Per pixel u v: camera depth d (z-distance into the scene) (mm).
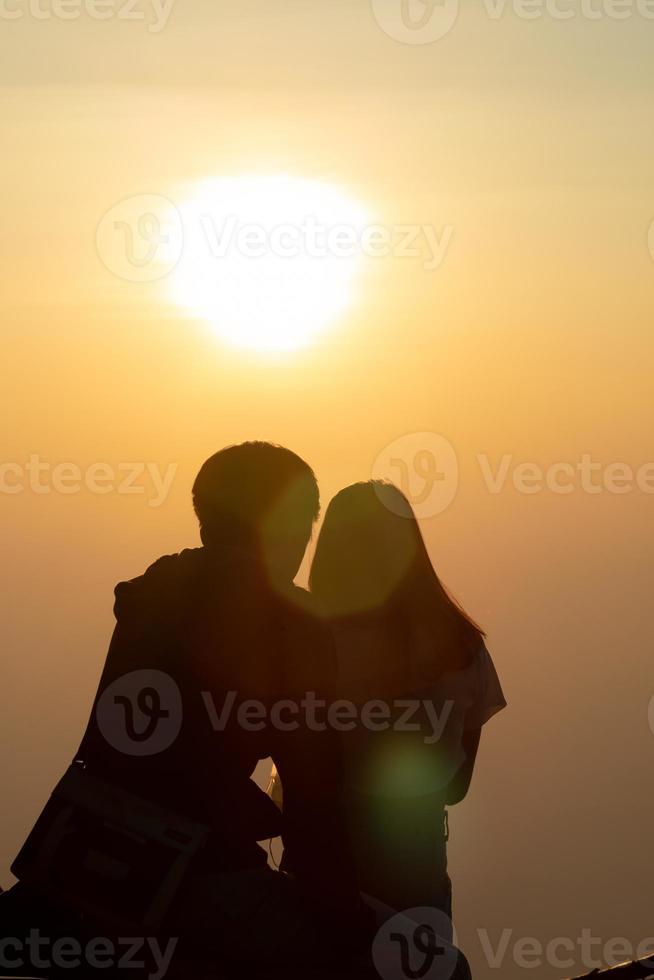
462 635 6344
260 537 5164
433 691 6238
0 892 4730
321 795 4707
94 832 4605
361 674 6223
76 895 4527
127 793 4680
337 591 6375
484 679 6523
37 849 4602
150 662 4855
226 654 4805
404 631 6262
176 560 5164
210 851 4688
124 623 5027
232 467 5207
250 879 4699
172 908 4578
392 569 6352
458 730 6289
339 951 4703
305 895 4676
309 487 5254
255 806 4812
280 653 4836
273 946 4645
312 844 4664
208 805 4703
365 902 5055
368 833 6199
